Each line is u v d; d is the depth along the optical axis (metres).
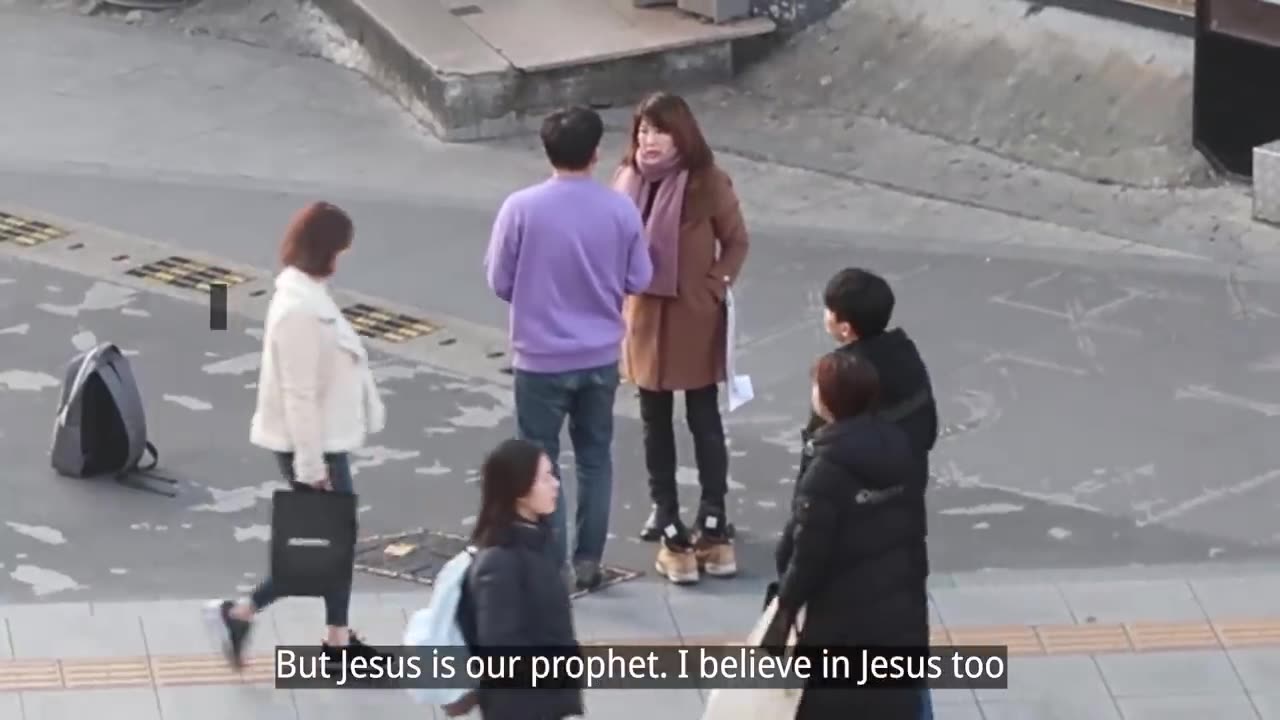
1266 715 34.72
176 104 63.62
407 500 41.72
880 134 60.91
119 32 69.06
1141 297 50.47
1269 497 41.88
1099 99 59.25
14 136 60.84
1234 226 54.25
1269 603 38.03
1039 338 48.53
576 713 29.20
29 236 53.62
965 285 51.34
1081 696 35.12
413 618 30.69
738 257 37.91
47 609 36.94
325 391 34.22
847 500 29.36
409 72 63.06
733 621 37.44
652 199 37.56
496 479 28.50
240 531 40.47
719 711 30.33
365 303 50.31
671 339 37.94
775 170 59.16
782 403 45.88
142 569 39.03
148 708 34.09
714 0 64.00
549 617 28.56
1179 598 38.16
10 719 33.62
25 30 69.06
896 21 63.75
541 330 36.44
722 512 38.94
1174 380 46.53
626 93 63.19
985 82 61.16
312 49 67.69
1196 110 56.34
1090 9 60.69
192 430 44.16
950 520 41.12
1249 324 49.06
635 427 44.62
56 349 47.56
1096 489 42.25
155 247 53.31
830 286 31.92
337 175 58.59
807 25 65.00
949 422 44.84
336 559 34.44
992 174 58.09
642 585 38.66
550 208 36.03
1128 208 55.69
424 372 47.03
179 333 48.50
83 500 41.38
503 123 61.66
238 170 58.78
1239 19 54.94
